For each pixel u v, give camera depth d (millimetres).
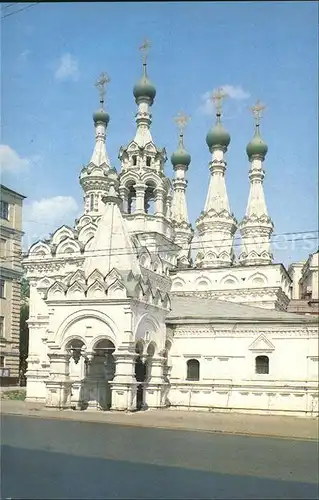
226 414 40969
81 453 22672
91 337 39438
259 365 42938
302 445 26797
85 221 64625
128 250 42375
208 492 16625
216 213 75750
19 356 69500
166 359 44344
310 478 19062
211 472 19641
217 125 77938
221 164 77875
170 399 44406
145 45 64312
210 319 44312
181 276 63875
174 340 45438
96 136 72125
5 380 66312
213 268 63156
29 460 20844
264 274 61219
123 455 22500
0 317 65688
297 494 16641
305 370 41344
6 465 19844
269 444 26812
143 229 59188
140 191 60312
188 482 17891
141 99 63844
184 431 30562
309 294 82562
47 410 38812
